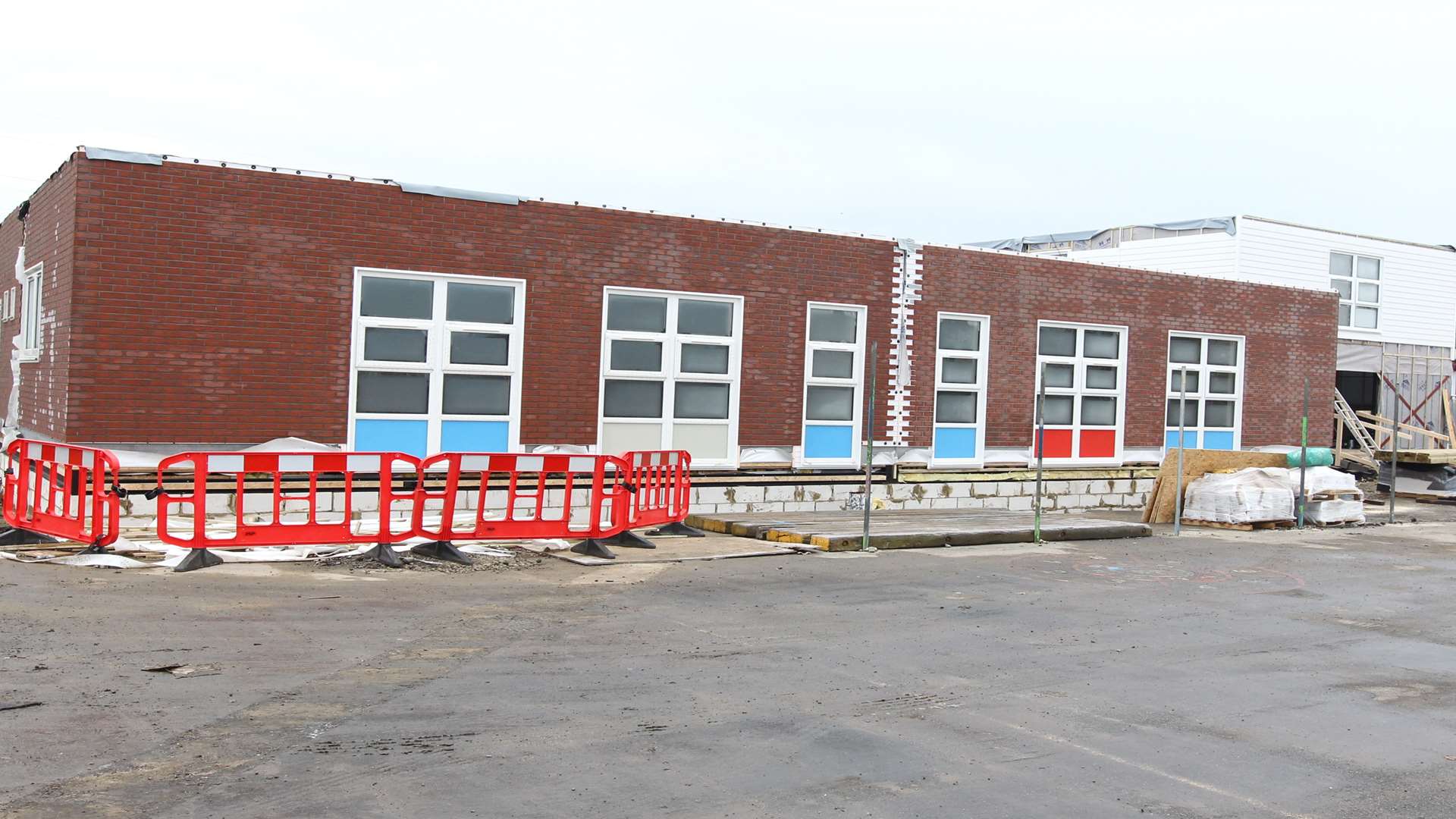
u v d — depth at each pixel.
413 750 6.47
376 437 16.25
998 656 9.47
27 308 17.64
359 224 15.94
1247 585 13.88
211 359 15.10
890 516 19.14
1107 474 22.94
